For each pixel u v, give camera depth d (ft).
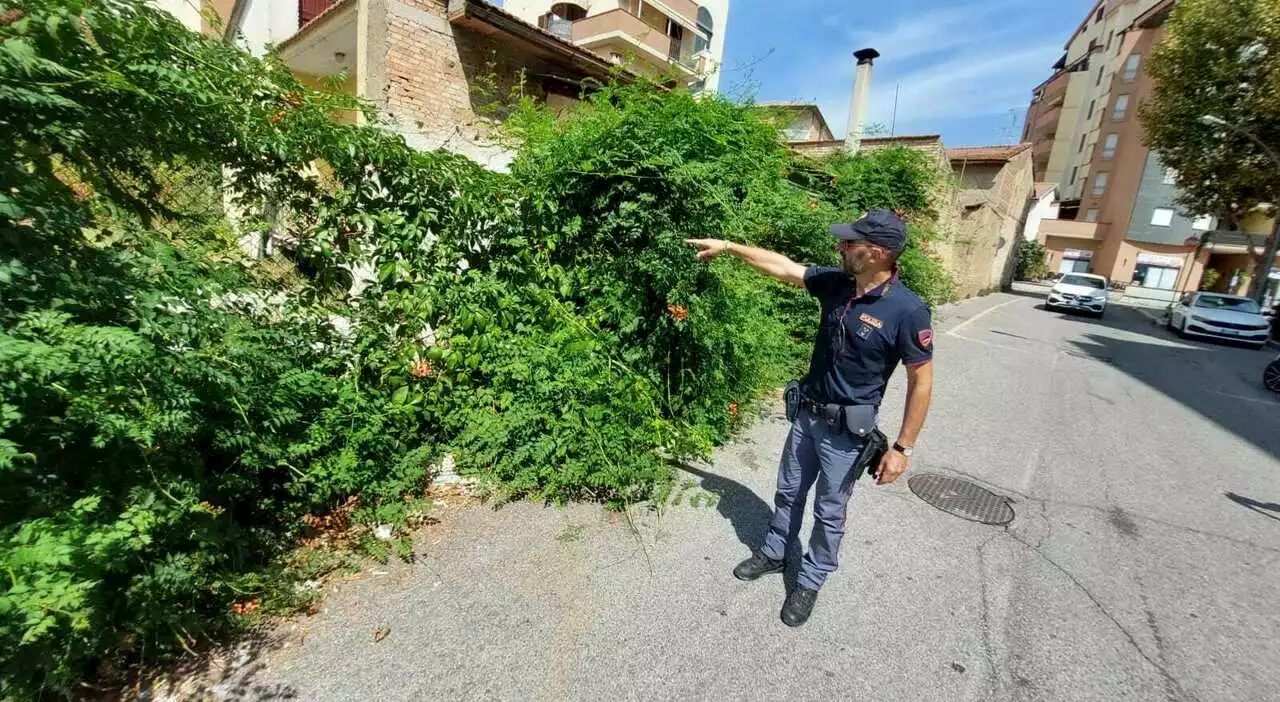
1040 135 166.61
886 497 12.60
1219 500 13.70
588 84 24.14
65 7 5.75
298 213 9.36
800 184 26.13
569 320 11.59
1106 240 120.06
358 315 10.05
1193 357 37.45
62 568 5.25
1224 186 55.42
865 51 38.86
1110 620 8.92
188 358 6.68
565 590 8.63
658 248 11.57
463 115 24.45
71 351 5.35
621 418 11.31
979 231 62.54
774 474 13.17
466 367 11.02
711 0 83.51
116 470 6.26
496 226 11.37
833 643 8.04
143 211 7.17
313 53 28.68
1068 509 12.67
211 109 7.32
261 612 7.51
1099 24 146.51
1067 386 24.81
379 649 7.25
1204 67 52.95
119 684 6.38
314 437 8.80
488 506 10.62
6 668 5.16
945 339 34.37
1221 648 8.41
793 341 21.91
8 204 5.21
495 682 6.91
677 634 7.95
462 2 22.31
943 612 8.87
